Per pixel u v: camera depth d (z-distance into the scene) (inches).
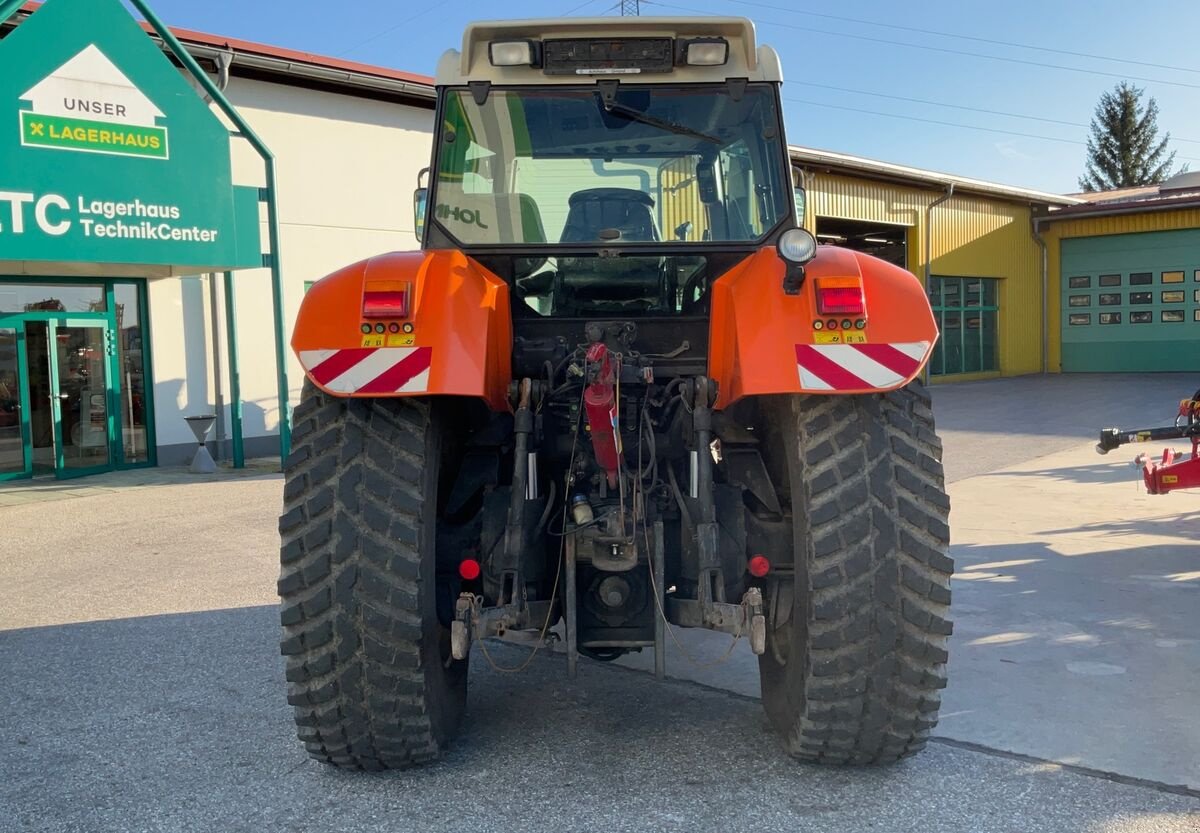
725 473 144.8
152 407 556.4
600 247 152.3
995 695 165.3
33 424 520.4
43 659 200.8
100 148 444.8
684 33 152.5
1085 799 126.6
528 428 130.7
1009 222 1083.3
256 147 510.0
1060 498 358.0
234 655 200.1
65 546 333.7
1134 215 1055.0
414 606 122.9
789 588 137.3
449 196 154.8
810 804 126.2
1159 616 209.3
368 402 129.0
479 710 163.3
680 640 204.1
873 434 123.6
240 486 471.2
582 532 129.5
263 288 591.8
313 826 123.7
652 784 133.1
